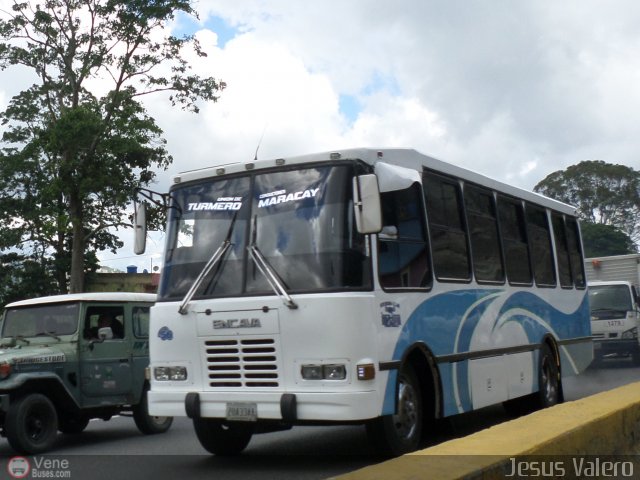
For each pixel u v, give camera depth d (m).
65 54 37.78
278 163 8.78
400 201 9.16
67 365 11.55
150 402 8.97
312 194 8.52
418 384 9.20
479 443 5.48
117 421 15.09
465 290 10.36
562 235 14.67
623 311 24.44
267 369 8.31
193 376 8.74
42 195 36.66
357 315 8.05
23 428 10.66
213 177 9.17
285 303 8.21
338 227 8.30
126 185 36.88
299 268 8.30
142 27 36.62
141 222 9.54
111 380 12.14
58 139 35.91
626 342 24.19
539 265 13.29
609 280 26.77
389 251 8.73
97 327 12.20
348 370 7.96
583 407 7.19
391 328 8.51
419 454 5.12
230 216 8.87
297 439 11.22
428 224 9.66
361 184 7.97
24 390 11.09
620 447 6.98
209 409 8.56
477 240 11.02
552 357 13.44
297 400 8.09
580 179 65.38
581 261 15.48
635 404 7.50
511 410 13.01
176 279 9.04
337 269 8.16
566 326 14.12
